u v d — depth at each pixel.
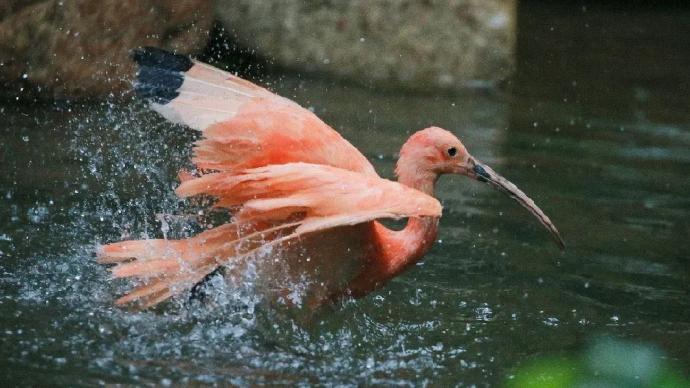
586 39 25.23
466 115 18.00
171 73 9.95
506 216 13.14
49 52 15.97
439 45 19.80
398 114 17.55
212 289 9.61
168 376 8.29
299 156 9.48
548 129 17.48
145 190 12.46
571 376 6.20
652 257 12.01
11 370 8.06
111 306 9.57
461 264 11.55
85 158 13.45
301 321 9.78
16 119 14.98
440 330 9.87
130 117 15.31
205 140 9.48
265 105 9.63
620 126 18.00
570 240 12.42
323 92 18.59
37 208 11.66
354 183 8.73
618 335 9.82
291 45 19.53
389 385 8.56
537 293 10.85
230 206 9.47
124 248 9.41
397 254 9.87
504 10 20.27
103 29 16.44
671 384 6.06
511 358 9.24
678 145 16.91
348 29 19.53
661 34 26.22
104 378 8.11
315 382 8.51
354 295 9.98
